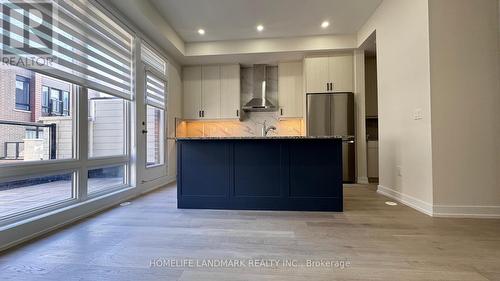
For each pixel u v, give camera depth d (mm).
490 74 2607
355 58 4871
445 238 2070
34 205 2357
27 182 2367
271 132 5805
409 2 3016
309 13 3994
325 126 4871
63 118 2646
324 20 4234
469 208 2615
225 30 4566
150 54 4312
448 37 2646
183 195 3090
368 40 4363
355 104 4879
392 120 3443
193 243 1992
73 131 2689
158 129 4754
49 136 2510
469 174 2619
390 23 3465
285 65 5527
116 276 1514
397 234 2162
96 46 2930
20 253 1812
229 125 5910
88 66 2803
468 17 2629
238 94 5574
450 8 2646
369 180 5090
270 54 5062
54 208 2398
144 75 3969
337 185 2926
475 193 2613
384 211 2871
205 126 5934
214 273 1549
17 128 2209
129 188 3541
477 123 2613
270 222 2518
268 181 3018
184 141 3105
